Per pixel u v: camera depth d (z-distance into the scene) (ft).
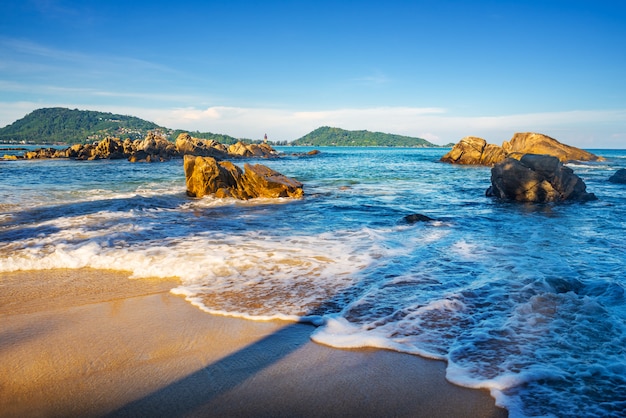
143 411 10.77
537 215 44.96
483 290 19.65
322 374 12.58
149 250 27.35
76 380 12.23
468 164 166.61
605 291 19.29
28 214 41.68
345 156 270.05
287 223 39.29
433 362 13.26
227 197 58.54
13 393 11.59
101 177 93.86
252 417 10.51
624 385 11.63
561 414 10.52
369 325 16.05
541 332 15.05
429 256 26.58
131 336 15.15
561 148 161.17
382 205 52.60
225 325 16.16
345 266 24.16
